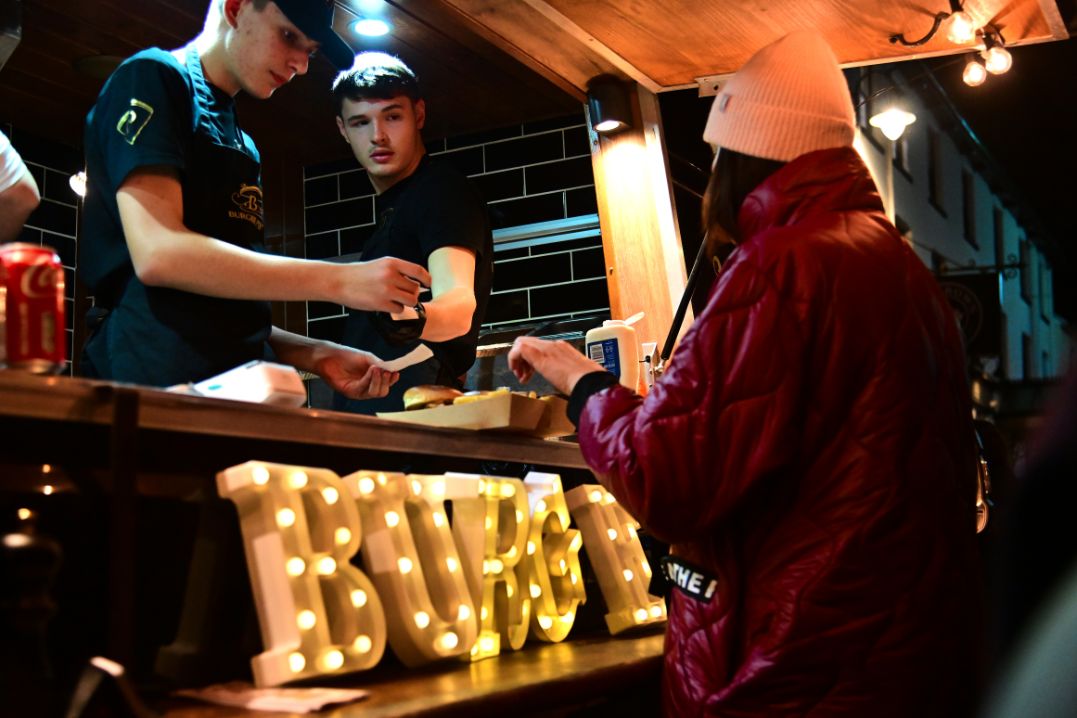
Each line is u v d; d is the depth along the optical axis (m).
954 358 1.51
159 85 1.84
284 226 4.62
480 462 2.09
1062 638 0.63
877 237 1.46
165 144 1.80
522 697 1.33
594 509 2.02
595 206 4.32
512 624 1.76
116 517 1.17
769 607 1.35
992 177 14.02
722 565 1.40
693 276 2.25
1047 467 0.69
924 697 1.31
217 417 1.32
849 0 2.72
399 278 1.80
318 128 4.33
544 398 1.91
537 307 4.38
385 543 1.51
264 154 4.56
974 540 1.44
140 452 1.35
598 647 1.81
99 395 1.17
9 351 1.20
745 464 1.33
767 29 2.88
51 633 1.19
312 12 1.93
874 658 1.31
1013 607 0.68
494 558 1.75
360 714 1.14
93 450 1.28
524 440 1.92
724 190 1.61
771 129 1.53
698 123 3.50
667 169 3.28
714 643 1.39
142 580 1.33
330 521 1.43
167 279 1.75
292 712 1.17
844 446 1.36
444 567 1.61
